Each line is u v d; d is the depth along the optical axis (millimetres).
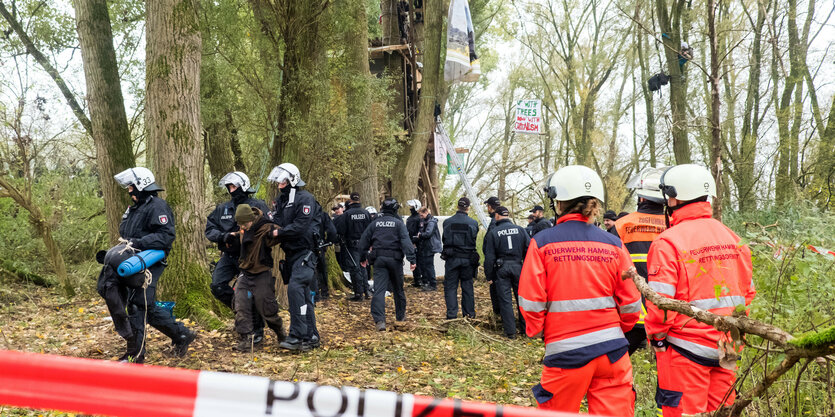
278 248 7887
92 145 11250
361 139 12156
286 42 9211
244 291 5688
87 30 8516
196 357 5387
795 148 13961
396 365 5582
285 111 9258
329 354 5820
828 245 3041
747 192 14234
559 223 2914
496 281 7383
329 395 1573
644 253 4266
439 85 22750
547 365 2824
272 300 5688
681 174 3146
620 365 2762
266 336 6547
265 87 9344
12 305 7621
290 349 5883
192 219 6980
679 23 12008
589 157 25266
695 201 3123
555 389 2803
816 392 3264
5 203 10094
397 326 7562
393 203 7508
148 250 5031
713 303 2914
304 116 9141
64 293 8539
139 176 5102
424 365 5660
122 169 8711
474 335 6973
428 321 8023
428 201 18203
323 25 9539
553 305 2805
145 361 5250
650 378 4375
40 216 8172
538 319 2828
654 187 4309
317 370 4988
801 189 11383
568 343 2750
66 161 11312
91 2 8508
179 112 6887
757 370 3326
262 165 11562
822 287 2877
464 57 15812
